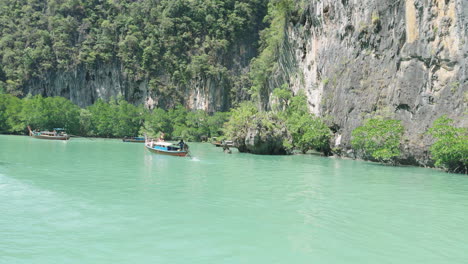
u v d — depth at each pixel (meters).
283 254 10.00
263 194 18.30
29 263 9.08
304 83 60.88
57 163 30.00
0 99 95.81
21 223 12.44
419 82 34.47
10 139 68.75
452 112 30.75
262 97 83.50
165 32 133.00
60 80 121.75
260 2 141.38
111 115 98.00
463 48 30.41
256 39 137.88
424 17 34.09
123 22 133.88
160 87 125.06
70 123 96.31
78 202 15.67
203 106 124.50
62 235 11.26
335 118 45.66
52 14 137.75
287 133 48.09
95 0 143.25
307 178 24.53
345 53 46.38
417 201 17.14
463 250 10.50
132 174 24.69
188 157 40.75
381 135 35.00
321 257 9.84
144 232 11.68
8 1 141.75
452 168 29.44
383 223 13.18
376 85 39.88
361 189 20.34
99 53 124.94
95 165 29.45
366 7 42.50
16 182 20.23
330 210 15.05
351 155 42.28
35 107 93.31
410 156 34.09
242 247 10.49
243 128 49.25
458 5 30.81
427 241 11.23
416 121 34.25
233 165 32.47
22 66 121.69
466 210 15.35
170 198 16.84
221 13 137.38
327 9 51.97
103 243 10.61
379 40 40.34
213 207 15.22
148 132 97.06
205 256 9.77
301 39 62.25
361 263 9.46
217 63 130.88
